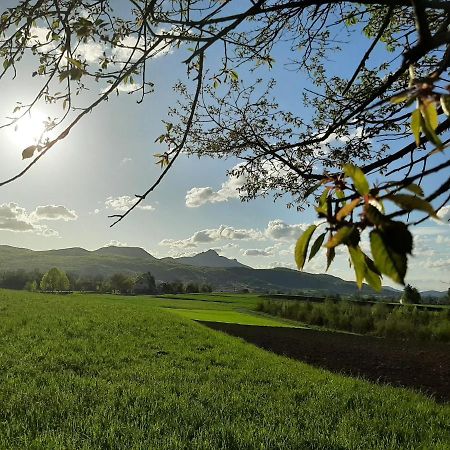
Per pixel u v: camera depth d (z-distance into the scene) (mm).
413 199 905
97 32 2553
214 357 19359
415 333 39906
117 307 44562
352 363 22297
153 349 20422
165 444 7543
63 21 2295
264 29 3574
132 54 2393
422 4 1126
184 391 12031
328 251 978
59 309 36906
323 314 54844
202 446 7676
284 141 3607
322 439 8555
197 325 33438
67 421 8492
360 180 959
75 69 2182
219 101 3666
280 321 54344
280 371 16766
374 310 47125
